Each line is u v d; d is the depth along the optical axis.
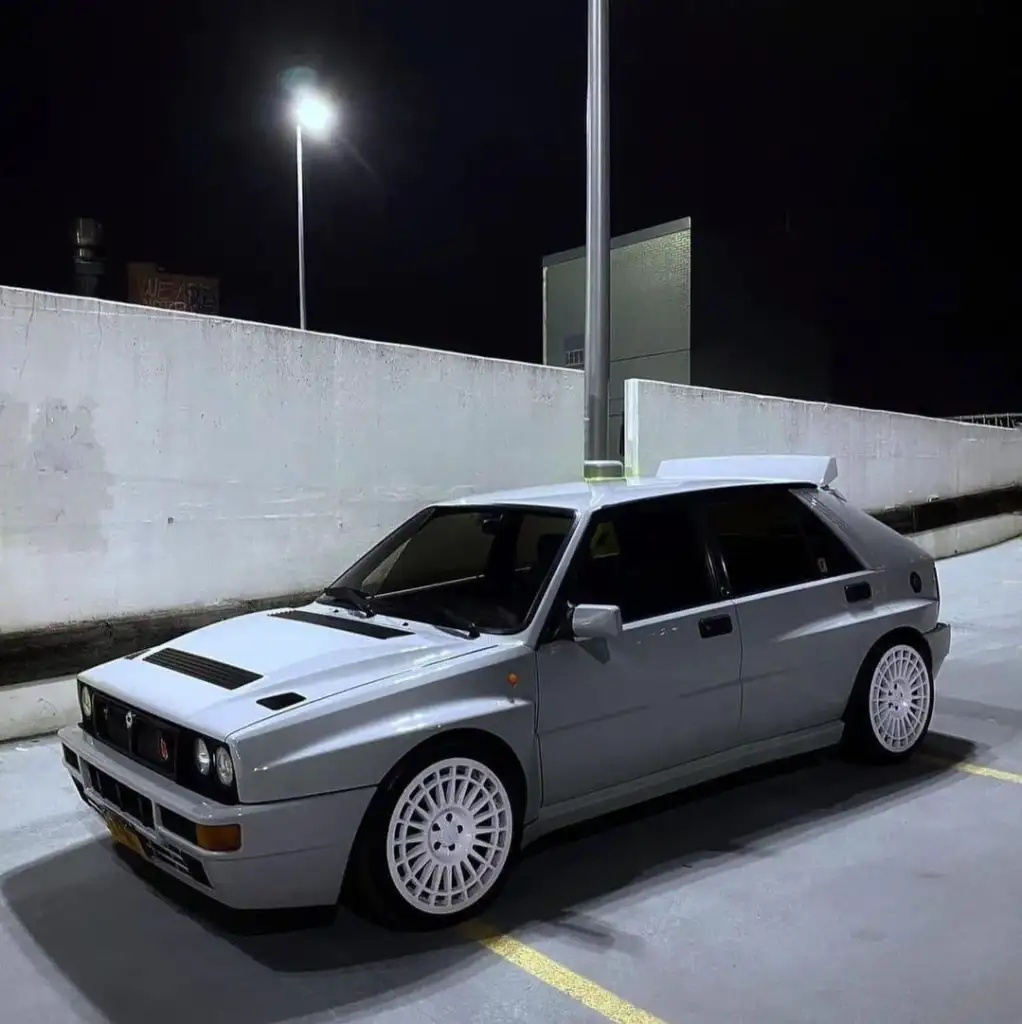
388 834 3.36
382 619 4.19
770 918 3.53
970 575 11.01
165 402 6.43
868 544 5.09
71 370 6.05
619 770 4.00
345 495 7.27
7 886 3.98
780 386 21.66
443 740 3.50
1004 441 13.63
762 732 4.49
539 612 3.84
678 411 9.71
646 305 19.25
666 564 4.30
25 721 5.87
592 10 7.57
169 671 3.84
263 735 3.18
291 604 6.99
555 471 8.54
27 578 5.93
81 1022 3.01
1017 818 4.36
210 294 23.27
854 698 4.89
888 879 3.80
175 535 6.49
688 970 3.20
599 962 3.26
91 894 3.89
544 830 3.84
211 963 3.33
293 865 3.21
